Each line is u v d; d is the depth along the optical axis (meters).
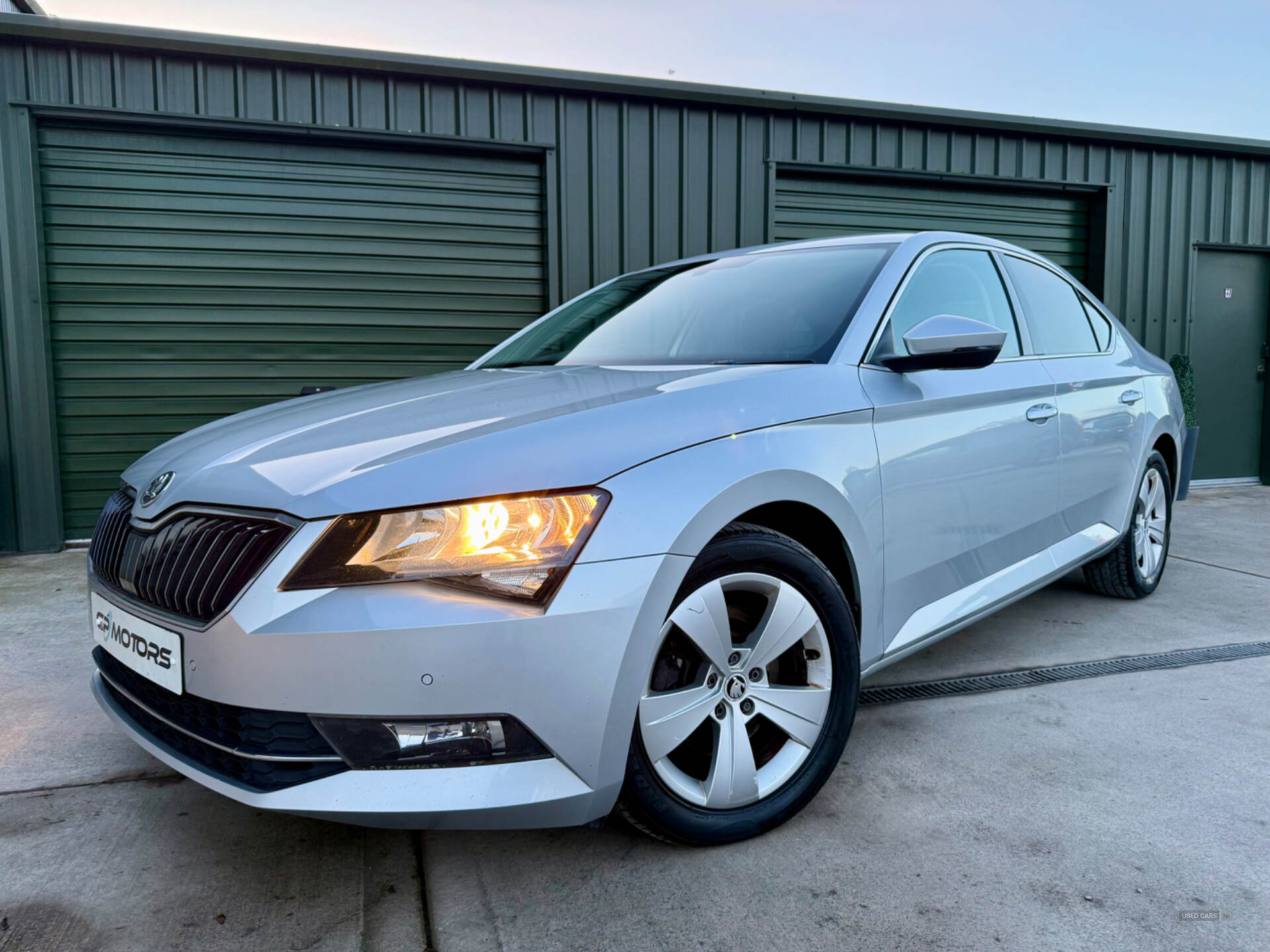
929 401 2.25
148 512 1.80
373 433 1.76
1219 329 8.04
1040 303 3.08
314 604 1.46
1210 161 7.79
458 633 1.44
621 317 2.79
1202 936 1.52
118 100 5.24
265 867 1.80
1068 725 2.46
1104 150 7.43
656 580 1.58
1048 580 2.88
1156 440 3.64
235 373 5.70
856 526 1.99
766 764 1.90
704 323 2.50
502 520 1.50
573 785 1.53
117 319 5.49
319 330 5.80
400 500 1.49
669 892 1.67
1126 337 3.70
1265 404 8.23
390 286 5.88
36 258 5.22
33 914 1.63
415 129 5.68
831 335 2.21
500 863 1.79
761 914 1.60
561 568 1.50
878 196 6.91
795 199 6.68
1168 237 7.70
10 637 3.53
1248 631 3.38
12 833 1.94
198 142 5.49
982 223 7.26
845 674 1.95
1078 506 3.07
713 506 1.67
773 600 1.83
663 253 6.20
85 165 5.34
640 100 6.07
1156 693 2.72
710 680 1.76
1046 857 1.78
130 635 1.76
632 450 1.64
